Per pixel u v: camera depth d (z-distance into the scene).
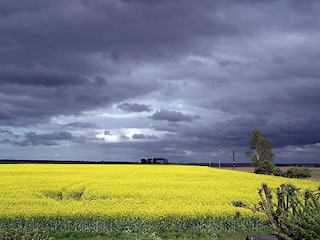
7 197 19.53
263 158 70.06
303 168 50.53
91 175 32.03
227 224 15.18
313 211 8.32
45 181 26.41
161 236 14.16
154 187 23.84
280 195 9.44
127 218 14.84
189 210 15.60
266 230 14.93
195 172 37.06
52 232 14.44
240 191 22.75
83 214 15.00
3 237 10.07
